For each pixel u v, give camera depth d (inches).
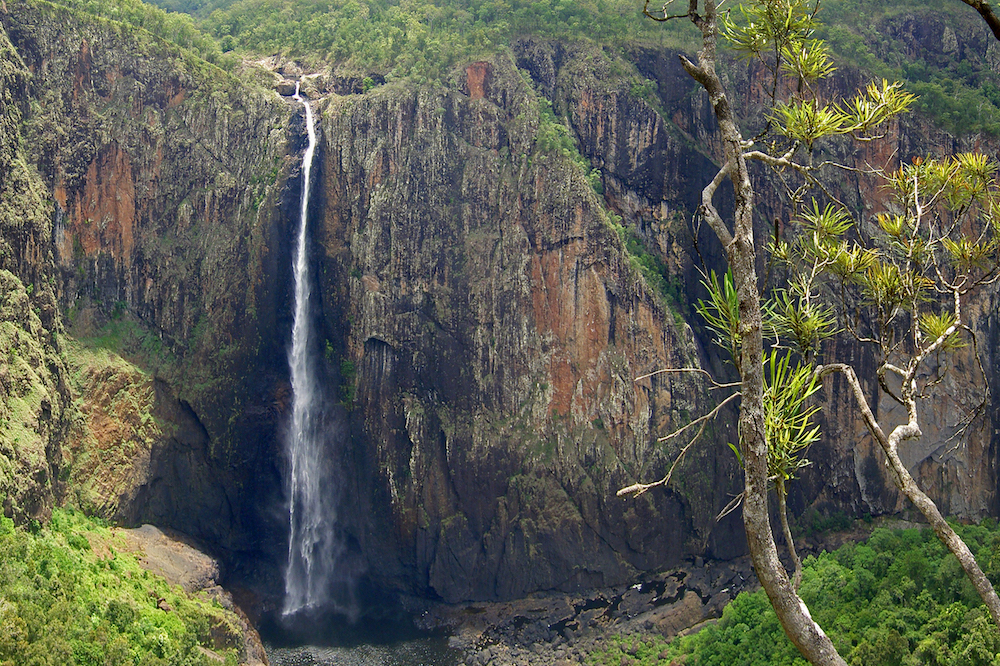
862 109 447.5
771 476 386.9
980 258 499.8
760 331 362.6
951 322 470.0
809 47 455.8
